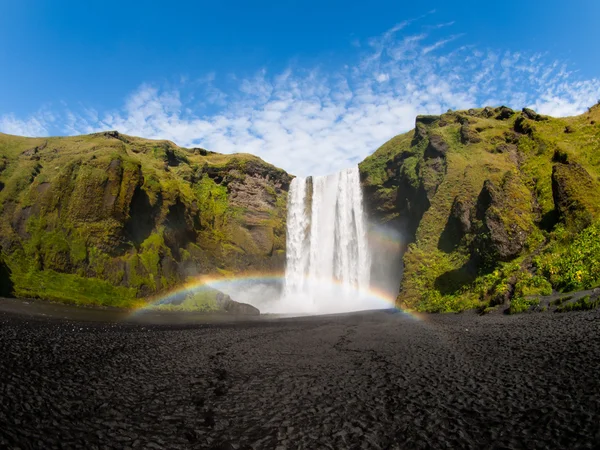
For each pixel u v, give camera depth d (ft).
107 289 135.13
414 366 42.83
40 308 99.40
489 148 163.43
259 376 40.81
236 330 82.43
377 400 32.04
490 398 30.27
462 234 128.57
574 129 156.04
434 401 30.81
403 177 187.52
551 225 110.22
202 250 190.49
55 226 140.56
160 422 27.99
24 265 126.62
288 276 229.66
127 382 37.86
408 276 129.49
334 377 39.86
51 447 22.79
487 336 56.39
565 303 70.49
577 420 24.35
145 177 172.86
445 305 102.94
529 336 51.78
